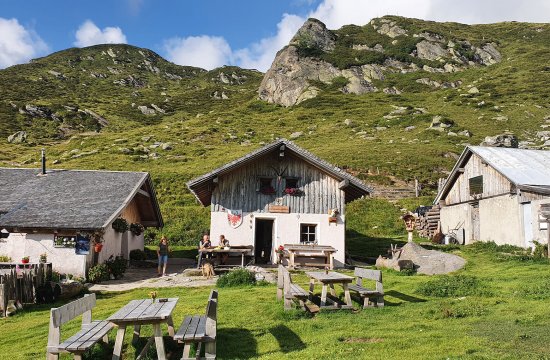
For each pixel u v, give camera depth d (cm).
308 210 2512
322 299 1182
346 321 1073
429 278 1750
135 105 14425
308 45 14588
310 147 7012
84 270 2036
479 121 8169
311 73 13388
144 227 3067
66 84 17575
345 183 2500
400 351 816
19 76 17112
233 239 2444
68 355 912
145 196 2798
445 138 7062
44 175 2678
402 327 991
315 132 8500
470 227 3128
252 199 2494
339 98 11638
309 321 1086
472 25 19288
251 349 917
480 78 12219
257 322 1098
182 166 6053
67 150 7775
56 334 775
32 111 11619
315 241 2505
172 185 4916
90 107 13612
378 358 777
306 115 10244
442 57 14350
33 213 2147
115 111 13562
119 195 2386
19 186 2495
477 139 6950
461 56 14462
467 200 3188
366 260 2661
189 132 8762
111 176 2681
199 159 6531
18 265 1866
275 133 8706
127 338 998
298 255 2338
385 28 16900
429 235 3566
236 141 8100
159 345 816
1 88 14475
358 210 4084
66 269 2041
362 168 5300
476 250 2630
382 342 877
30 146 8806
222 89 16975
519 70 12181
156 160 6556
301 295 1127
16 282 1505
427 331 957
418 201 4272
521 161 2842
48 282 1622
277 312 1150
